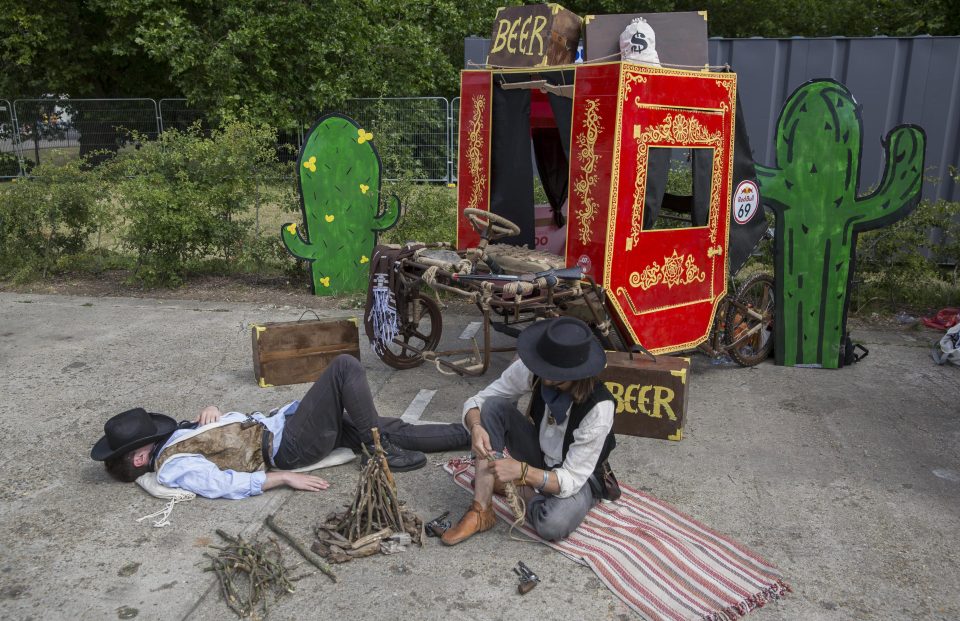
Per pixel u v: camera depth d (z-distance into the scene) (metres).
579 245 4.57
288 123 15.51
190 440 3.52
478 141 5.51
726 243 5.07
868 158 8.26
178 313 6.89
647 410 4.26
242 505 3.47
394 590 2.87
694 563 3.02
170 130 8.00
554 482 3.02
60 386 4.99
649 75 4.32
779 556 3.13
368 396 3.64
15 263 8.16
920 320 6.61
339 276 7.50
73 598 2.79
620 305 4.51
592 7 20.66
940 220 6.88
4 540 3.16
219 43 14.48
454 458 4.00
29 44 16.03
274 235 8.13
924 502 3.59
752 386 5.16
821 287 5.39
